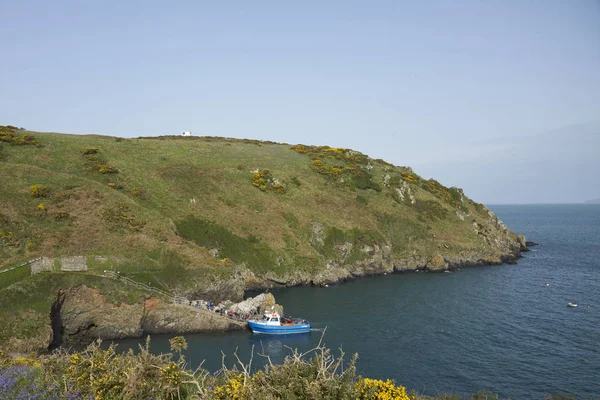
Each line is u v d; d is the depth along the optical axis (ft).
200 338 140.67
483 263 283.38
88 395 35.55
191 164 282.36
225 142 379.55
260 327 145.18
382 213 291.79
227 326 149.79
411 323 152.35
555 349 124.36
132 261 159.63
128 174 242.99
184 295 161.17
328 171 323.57
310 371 34.37
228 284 173.47
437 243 281.13
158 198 231.91
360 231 264.31
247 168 299.79
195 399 35.73
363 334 140.77
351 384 33.53
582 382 101.96
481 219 352.90
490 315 161.68
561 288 209.15
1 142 231.91
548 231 536.42
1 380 37.81
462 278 239.09
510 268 271.08
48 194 176.65
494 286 215.72
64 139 263.08
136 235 174.09
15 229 150.82
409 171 401.70
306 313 168.76
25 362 62.80
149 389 35.70
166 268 165.17
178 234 202.08
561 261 297.33
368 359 117.91
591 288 208.54
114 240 166.20
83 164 236.63
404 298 191.83
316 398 30.53
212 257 186.39
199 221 225.76
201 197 249.96
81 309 136.98
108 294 140.87
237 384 34.71
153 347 130.31
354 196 303.48
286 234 245.86
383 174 347.97
